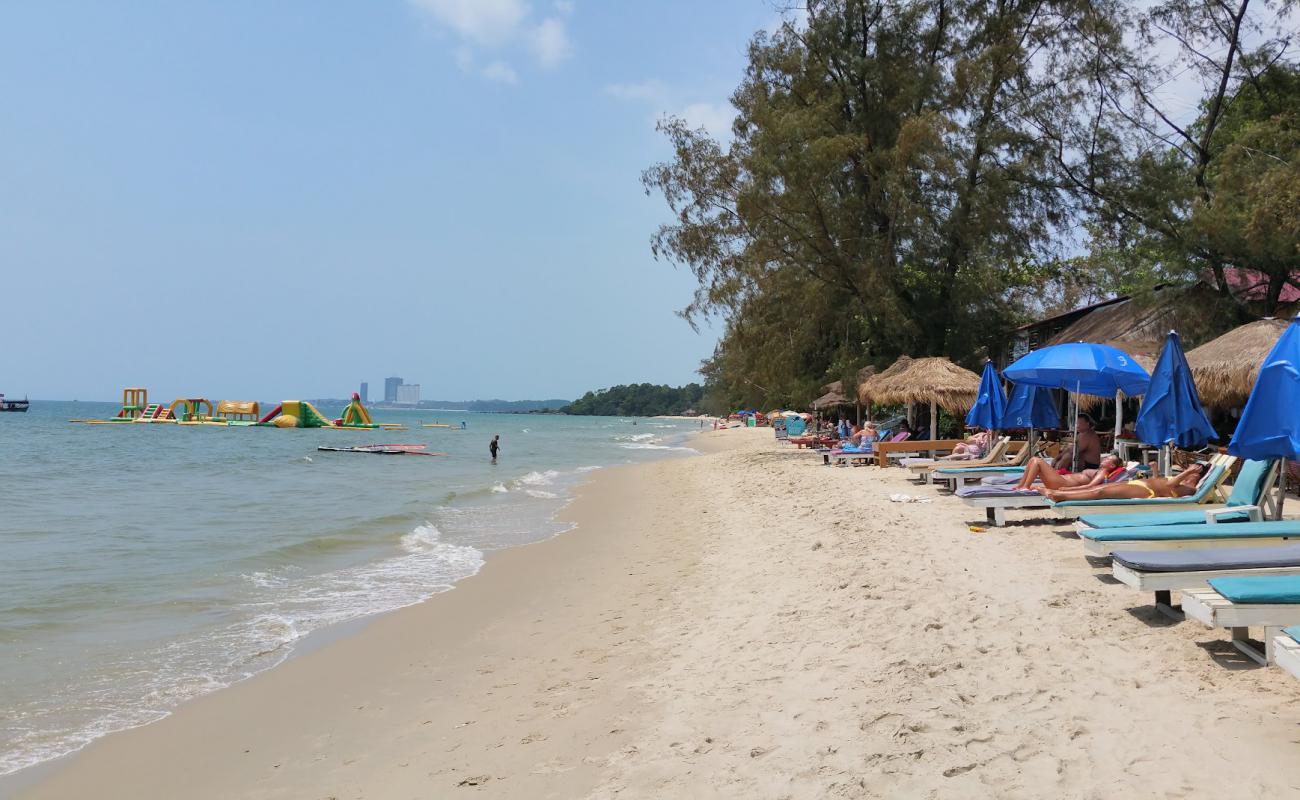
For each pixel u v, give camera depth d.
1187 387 8.95
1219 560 5.45
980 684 4.88
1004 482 11.54
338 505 18.69
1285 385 5.32
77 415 114.81
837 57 25.61
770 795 3.88
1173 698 4.36
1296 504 10.59
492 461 35.78
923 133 22.34
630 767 4.42
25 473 27.28
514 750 4.87
